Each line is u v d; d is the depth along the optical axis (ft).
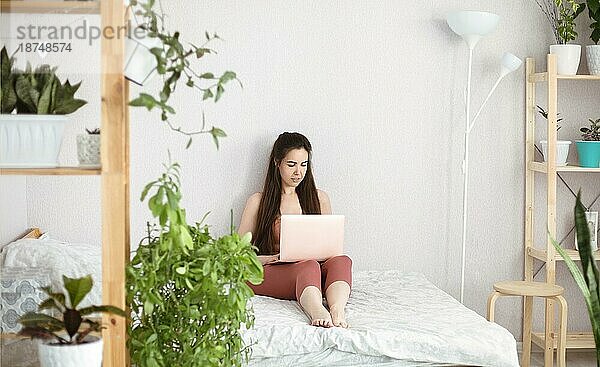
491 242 17.03
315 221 14.28
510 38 16.79
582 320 17.25
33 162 8.60
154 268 8.99
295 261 14.40
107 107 8.48
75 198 15.52
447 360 11.93
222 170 16.14
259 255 15.61
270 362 11.90
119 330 8.63
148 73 8.74
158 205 8.80
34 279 9.94
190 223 16.12
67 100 8.70
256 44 16.03
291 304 13.79
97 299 9.61
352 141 16.47
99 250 12.18
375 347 11.83
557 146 16.21
